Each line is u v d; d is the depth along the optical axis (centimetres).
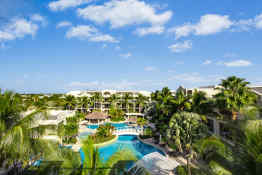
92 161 819
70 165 871
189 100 2698
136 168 863
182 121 1465
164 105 2817
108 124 3641
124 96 7519
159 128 2758
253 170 720
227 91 2214
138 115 6644
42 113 1146
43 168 988
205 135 1363
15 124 1051
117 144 2980
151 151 2566
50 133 1273
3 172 1013
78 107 6906
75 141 2755
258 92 2292
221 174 796
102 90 9319
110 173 779
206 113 2520
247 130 788
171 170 1688
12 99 1118
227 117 2212
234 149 845
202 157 1098
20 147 975
